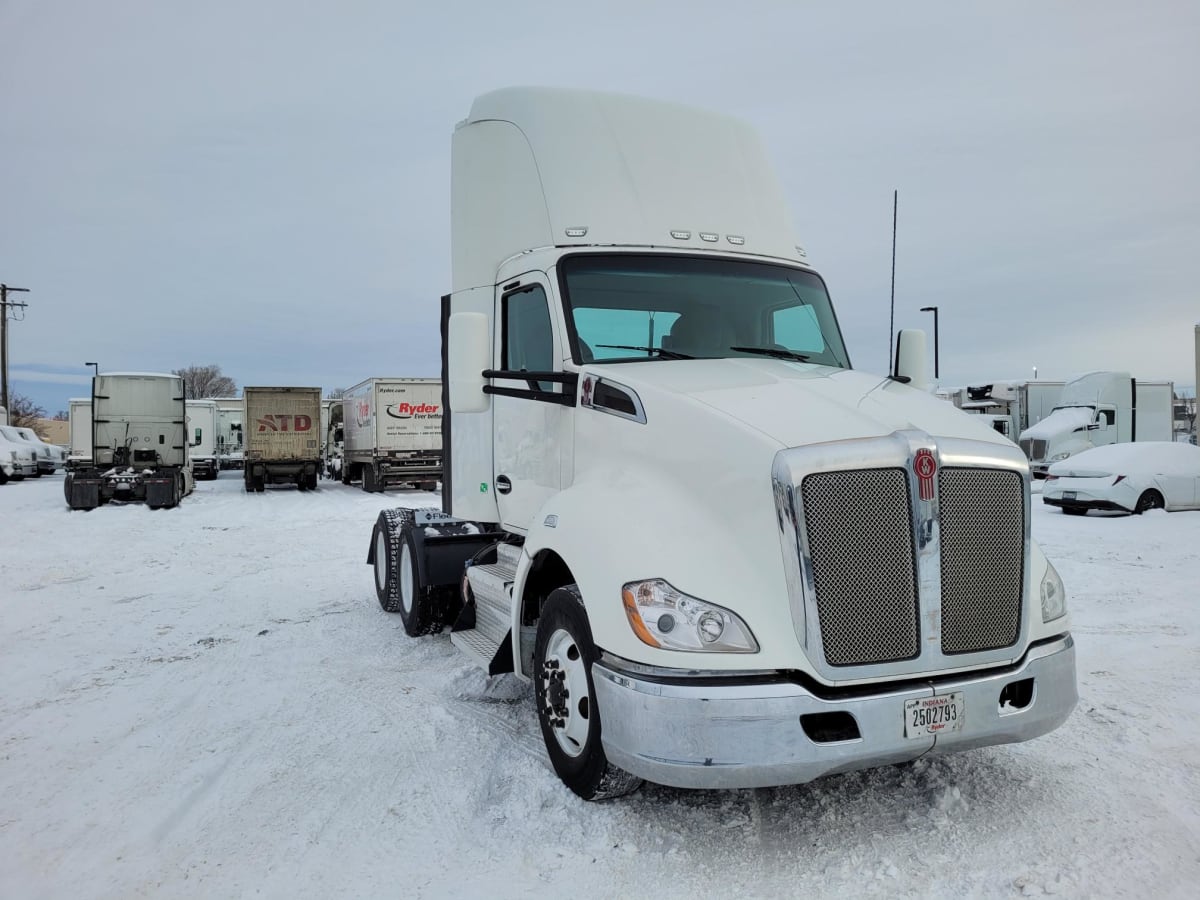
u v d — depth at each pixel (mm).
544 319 4691
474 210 5531
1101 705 4938
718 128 5410
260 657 6352
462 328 4766
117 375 22234
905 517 3104
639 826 3439
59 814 3689
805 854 3207
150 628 7383
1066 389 25609
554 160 4895
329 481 37156
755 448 3213
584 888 3020
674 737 2998
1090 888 2939
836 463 3055
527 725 4746
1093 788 3758
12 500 23281
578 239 4699
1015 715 3268
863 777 3875
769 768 2936
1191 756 4137
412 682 5637
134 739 4617
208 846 3375
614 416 3998
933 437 3189
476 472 5754
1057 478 16188
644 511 3510
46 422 81875
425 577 6508
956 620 3172
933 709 3086
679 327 4645
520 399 5000
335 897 2986
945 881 3002
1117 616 7430
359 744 4477
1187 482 15820
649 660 3092
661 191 4980
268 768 4164
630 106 5195
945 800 3555
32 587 9562
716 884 3020
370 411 26609
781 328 4875
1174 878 3004
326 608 8219
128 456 22141
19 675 5914
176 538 14297
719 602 3092
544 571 4273
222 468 49188
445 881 3084
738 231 5066
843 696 3020
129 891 3047
